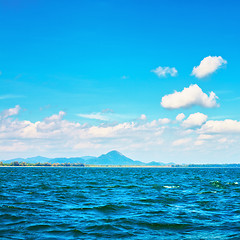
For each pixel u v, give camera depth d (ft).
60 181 224.74
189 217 74.23
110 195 121.80
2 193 121.70
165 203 98.78
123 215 76.33
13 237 53.78
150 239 53.88
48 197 111.75
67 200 103.96
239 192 137.69
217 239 53.88
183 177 332.19
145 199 108.17
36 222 66.44
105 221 68.44
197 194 127.44
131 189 151.64
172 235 57.00
